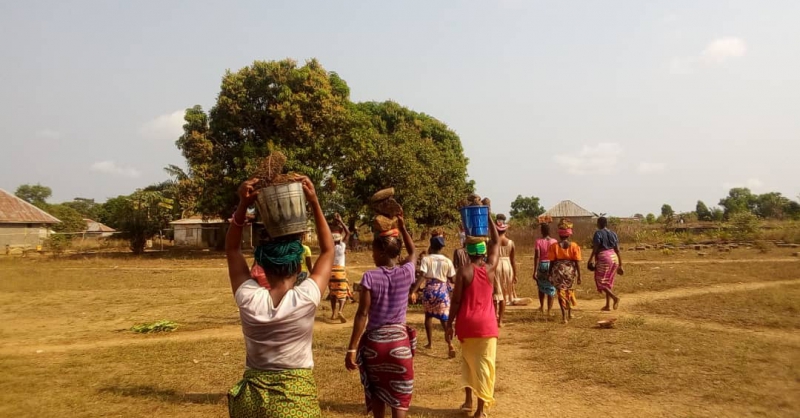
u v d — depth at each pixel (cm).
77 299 1537
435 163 4188
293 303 287
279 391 281
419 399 614
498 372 704
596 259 1180
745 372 647
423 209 4016
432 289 835
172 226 5150
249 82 3369
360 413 567
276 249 293
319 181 3447
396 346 450
